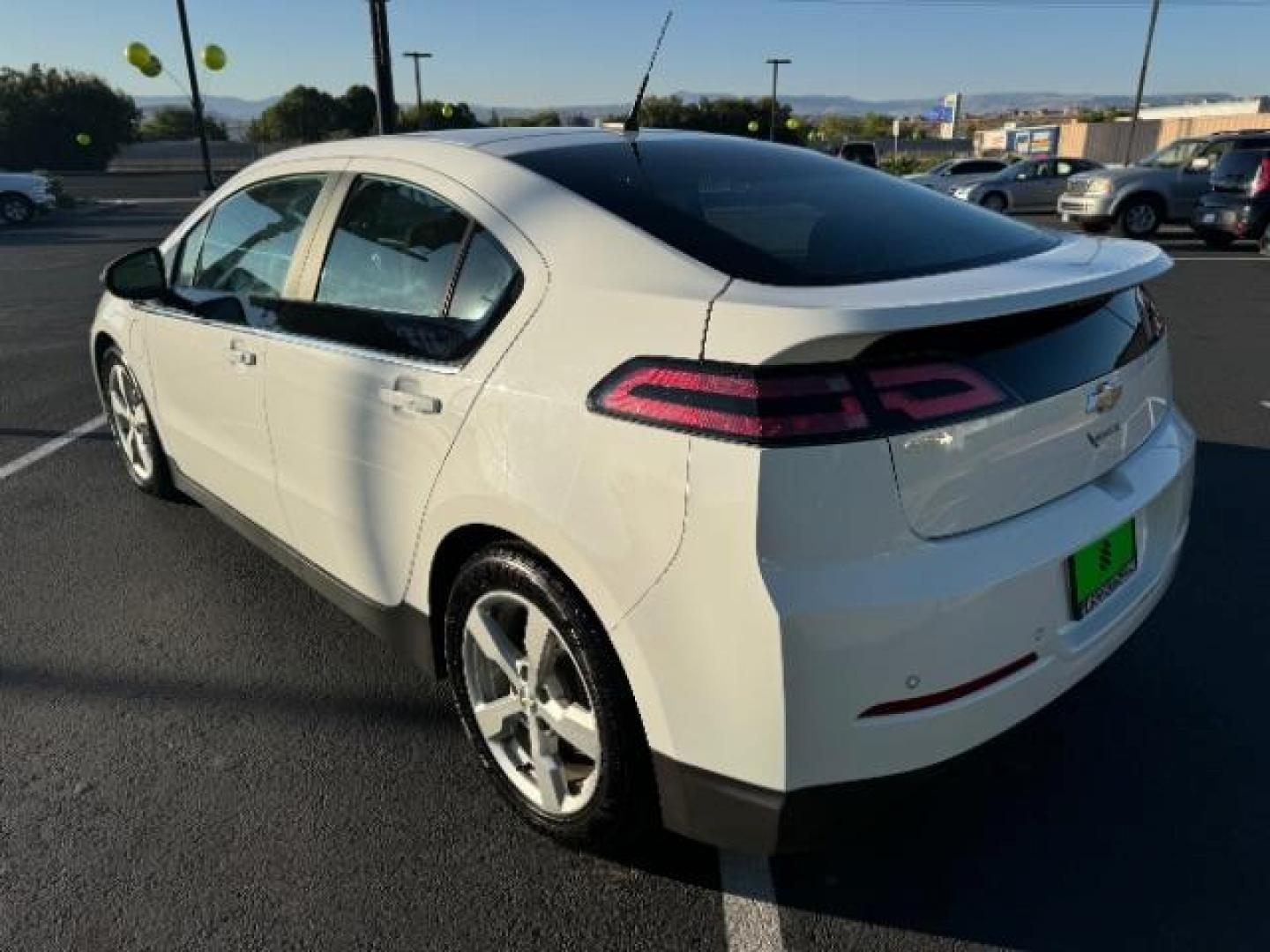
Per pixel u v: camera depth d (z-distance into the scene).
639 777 2.09
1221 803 2.52
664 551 1.82
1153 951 2.09
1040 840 2.41
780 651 1.72
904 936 2.14
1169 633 3.31
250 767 2.71
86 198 32.88
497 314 2.22
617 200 2.28
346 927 2.17
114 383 4.51
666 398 1.82
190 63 28.55
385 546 2.59
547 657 2.20
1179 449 2.47
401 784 2.64
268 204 3.18
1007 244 2.43
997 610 1.85
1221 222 14.16
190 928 2.17
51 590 3.75
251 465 3.20
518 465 2.07
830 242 2.21
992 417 1.85
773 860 2.35
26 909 2.22
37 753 2.78
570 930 2.16
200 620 3.53
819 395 1.72
